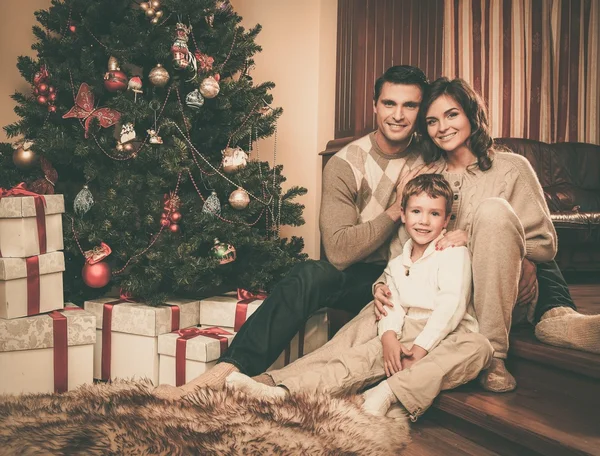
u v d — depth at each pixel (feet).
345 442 4.15
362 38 9.45
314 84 9.87
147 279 6.39
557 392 5.04
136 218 6.66
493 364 5.16
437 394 4.94
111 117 6.61
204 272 6.43
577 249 11.37
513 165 5.78
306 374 5.15
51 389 5.69
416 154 6.54
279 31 9.62
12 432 4.11
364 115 9.39
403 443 4.42
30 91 8.10
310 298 5.72
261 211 7.23
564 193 12.14
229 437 4.09
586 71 13.94
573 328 4.94
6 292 5.59
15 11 7.94
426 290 5.42
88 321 5.84
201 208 7.11
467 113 5.76
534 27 13.33
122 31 6.52
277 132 9.61
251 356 5.32
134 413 4.50
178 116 6.75
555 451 3.94
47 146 6.36
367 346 5.40
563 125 13.83
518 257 5.21
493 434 4.55
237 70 7.45
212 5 6.98
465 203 5.84
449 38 12.66
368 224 6.01
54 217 6.09
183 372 5.74
